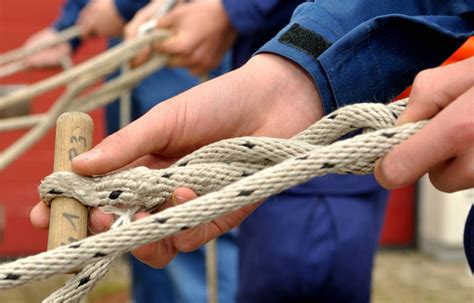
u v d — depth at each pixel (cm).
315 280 129
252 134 71
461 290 263
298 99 70
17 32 283
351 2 72
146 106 178
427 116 57
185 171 62
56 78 135
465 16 73
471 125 52
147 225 56
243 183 57
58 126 64
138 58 137
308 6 74
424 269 289
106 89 139
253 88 69
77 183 62
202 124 67
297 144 62
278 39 71
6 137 275
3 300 235
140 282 186
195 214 56
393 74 72
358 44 69
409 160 54
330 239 128
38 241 279
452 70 57
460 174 54
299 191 127
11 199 279
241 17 116
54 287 246
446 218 295
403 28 71
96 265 62
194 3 124
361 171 59
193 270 174
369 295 137
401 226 318
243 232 136
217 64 129
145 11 140
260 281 132
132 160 64
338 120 62
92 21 169
